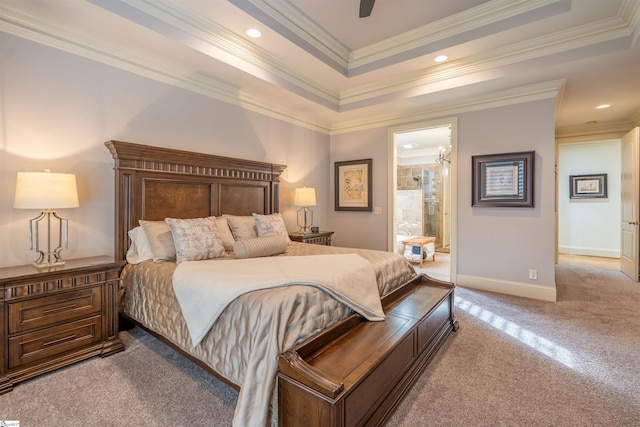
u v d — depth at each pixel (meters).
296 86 3.76
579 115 4.59
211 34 2.79
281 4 2.75
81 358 2.10
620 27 2.61
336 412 1.19
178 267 2.19
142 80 2.87
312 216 4.96
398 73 3.72
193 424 1.53
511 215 3.69
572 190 6.46
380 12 2.86
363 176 4.90
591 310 3.16
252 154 3.94
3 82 2.15
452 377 1.95
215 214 3.42
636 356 2.21
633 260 4.40
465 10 2.85
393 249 4.65
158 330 2.19
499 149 3.72
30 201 2.00
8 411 1.62
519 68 3.05
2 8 2.12
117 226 2.64
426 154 7.84
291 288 1.71
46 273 1.95
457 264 4.07
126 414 1.60
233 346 1.62
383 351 1.60
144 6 2.37
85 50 2.51
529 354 2.25
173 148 3.11
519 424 1.53
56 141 2.39
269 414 1.37
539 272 3.53
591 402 1.70
